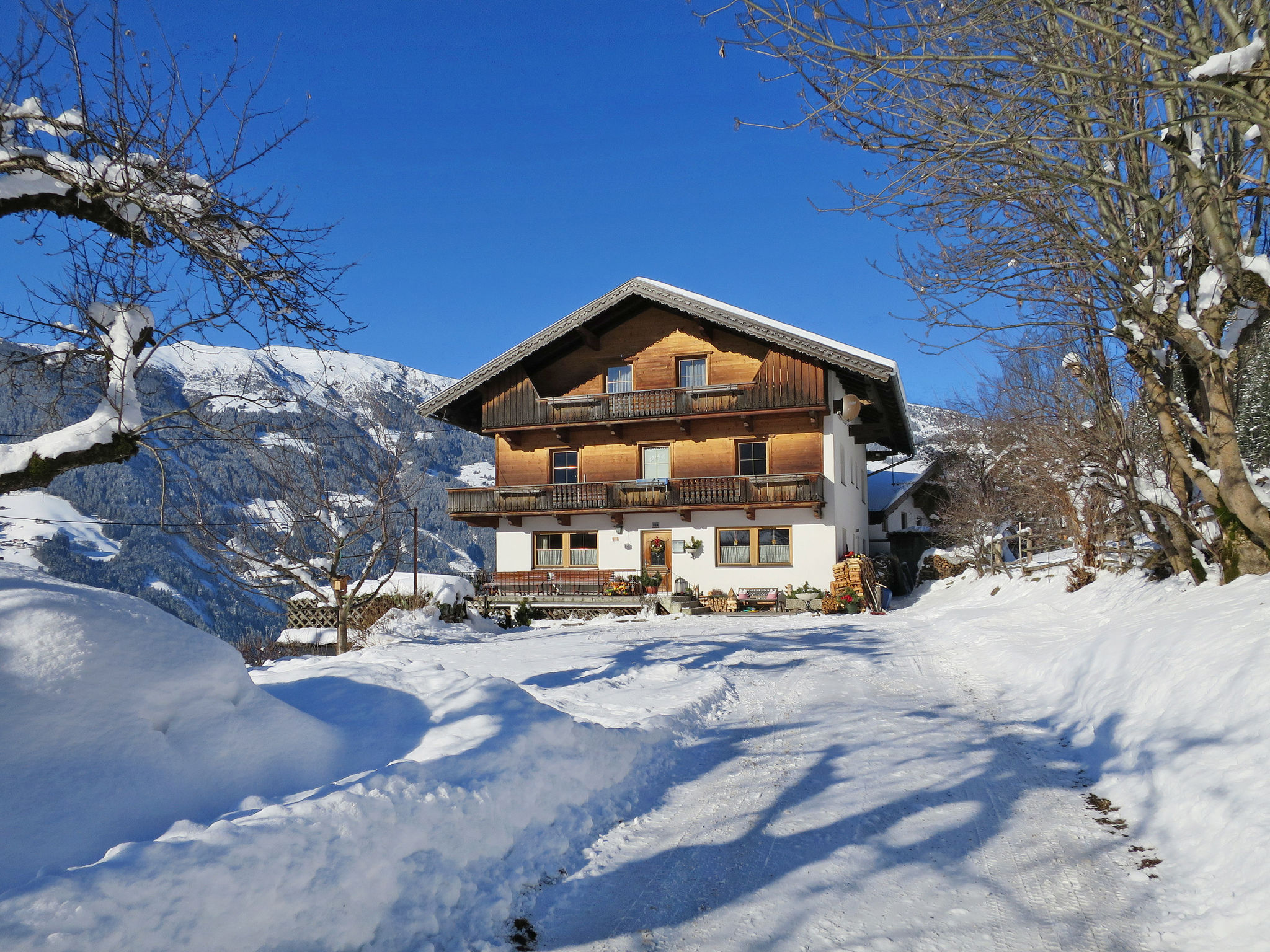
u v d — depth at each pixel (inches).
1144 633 279.7
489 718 203.8
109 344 226.4
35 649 144.5
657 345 1073.5
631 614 989.8
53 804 127.3
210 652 170.9
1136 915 142.9
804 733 281.1
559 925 147.6
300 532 644.1
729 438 1032.8
